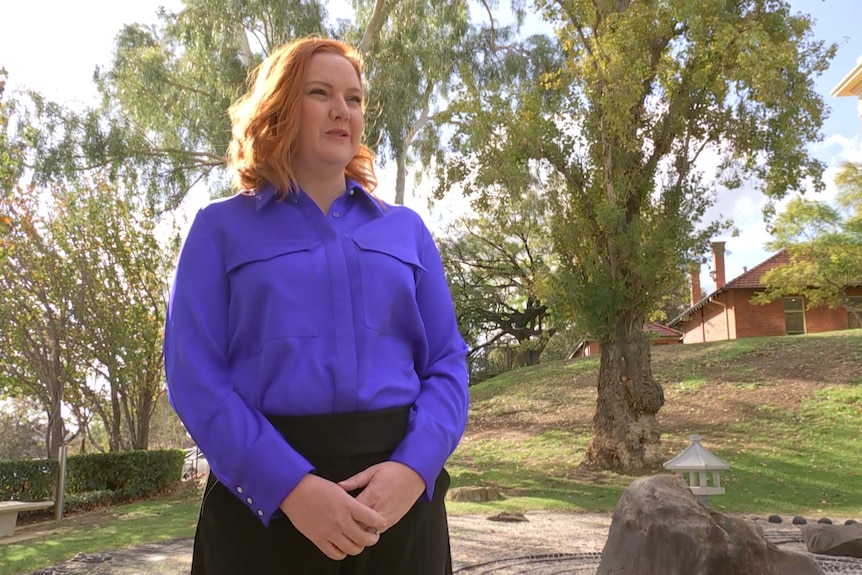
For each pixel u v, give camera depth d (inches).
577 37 490.6
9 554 258.2
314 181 52.0
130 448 568.1
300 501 40.4
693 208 471.2
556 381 762.2
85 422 585.9
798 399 570.9
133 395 575.2
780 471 435.2
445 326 54.3
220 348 46.3
